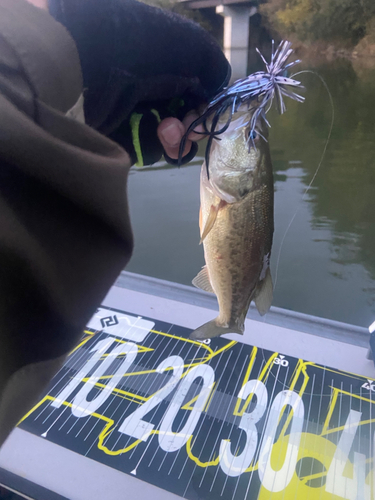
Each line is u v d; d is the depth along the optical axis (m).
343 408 0.92
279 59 0.66
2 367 0.32
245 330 1.18
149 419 0.91
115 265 0.36
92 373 1.03
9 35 0.29
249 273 0.90
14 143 0.28
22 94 0.29
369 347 1.05
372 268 3.24
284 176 4.50
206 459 0.82
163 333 1.17
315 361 1.06
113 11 0.51
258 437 0.86
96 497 0.76
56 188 0.30
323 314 2.88
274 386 0.98
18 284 0.30
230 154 0.83
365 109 5.98
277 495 0.75
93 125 0.55
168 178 4.52
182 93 0.63
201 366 1.05
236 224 0.87
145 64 0.54
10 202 0.29
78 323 0.35
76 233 0.33
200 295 1.38
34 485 0.79
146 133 0.63
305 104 6.28
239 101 0.67
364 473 0.79
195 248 3.58
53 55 0.32
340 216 3.85
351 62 4.93
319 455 0.82
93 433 0.88
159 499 0.76
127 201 0.36
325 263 3.39
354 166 4.59
